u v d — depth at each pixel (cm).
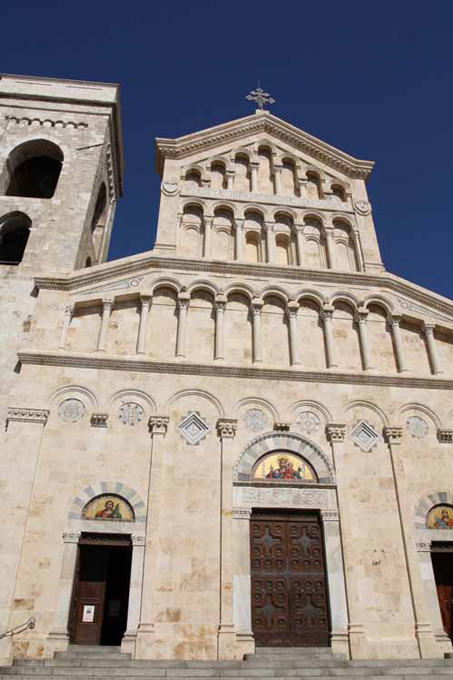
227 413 2441
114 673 1755
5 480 2150
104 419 2344
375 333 2817
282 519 2311
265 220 3119
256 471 2364
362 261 3058
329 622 2134
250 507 2278
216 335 2652
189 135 3316
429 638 2100
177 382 2484
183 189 3159
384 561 2247
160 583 2089
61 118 3662
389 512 2348
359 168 3412
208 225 3056
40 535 2094
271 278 2852
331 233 3152
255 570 2211
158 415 2381
